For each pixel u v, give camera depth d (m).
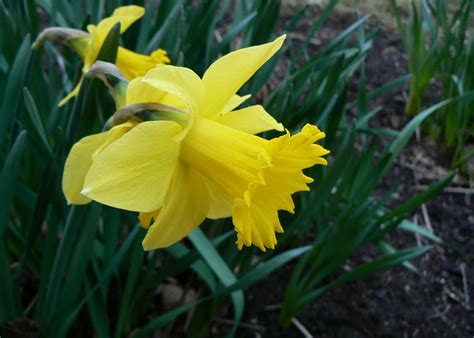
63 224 0.28
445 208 0.42
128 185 0.15
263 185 0.16
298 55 0.36
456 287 0.36
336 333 0.33
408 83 0.52
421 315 0.34
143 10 0.24
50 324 0.25
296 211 0.33
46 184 0.24
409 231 0.40
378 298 0.35
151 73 0.15
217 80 0.16
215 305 0.29
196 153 0.16
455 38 0.44
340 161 0.27
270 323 0.33
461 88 0.39
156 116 0.16
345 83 0.29
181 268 0.27
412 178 0.44
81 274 0.24
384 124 0.48
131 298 0.29
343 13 0.60
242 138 0.16
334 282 0.30
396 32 0.58
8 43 0.28
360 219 0.30
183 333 0.31
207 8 0.32
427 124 0.48
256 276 0.25
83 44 0.24
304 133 0.16
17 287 0.31
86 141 0.17
